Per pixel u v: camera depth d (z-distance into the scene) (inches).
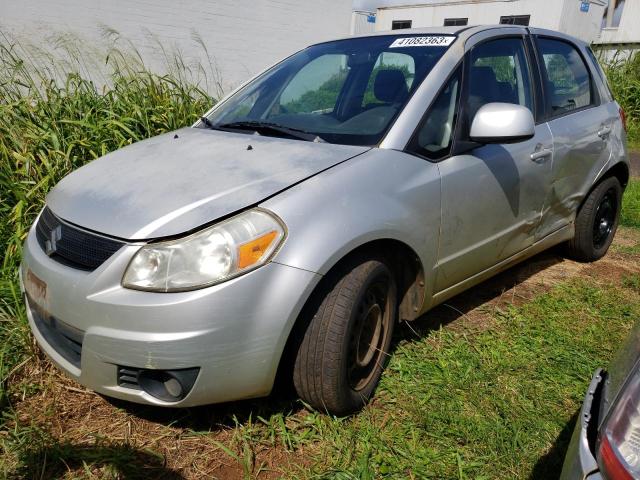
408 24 739.4
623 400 48.8
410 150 99.8
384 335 98.7
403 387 99.7
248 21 421.1
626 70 439.5
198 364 76.1
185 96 190.1
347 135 103.2
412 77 109.8
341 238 82.8
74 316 80.1
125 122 170.2
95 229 82.0
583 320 129.0
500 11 651.5
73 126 164.2
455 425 90.6
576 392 101.3
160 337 74.9
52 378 102.4
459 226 107.0
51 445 84.7
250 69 430.9
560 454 85.7
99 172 99.4
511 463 83.0
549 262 167.9
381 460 83.4
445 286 109.6
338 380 86.0
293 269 79.1
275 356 79.8
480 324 125.0
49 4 323.9
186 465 82.8
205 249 76.9
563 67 147.0
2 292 119.8
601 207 162.6
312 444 87.2
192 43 393.1
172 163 97.0
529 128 101.3
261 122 116.3
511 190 119.0
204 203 81.7
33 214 142.7
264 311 77.9
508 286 148.2
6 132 154.3
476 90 115.7
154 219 79.7
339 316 84.3
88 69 223.3
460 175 105.7
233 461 84.0
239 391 80.4
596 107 155.6
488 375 103.6
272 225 79.9
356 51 126.7
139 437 88.0
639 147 371.2
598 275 158.9
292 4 444.1
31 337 108.6
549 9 616.7
